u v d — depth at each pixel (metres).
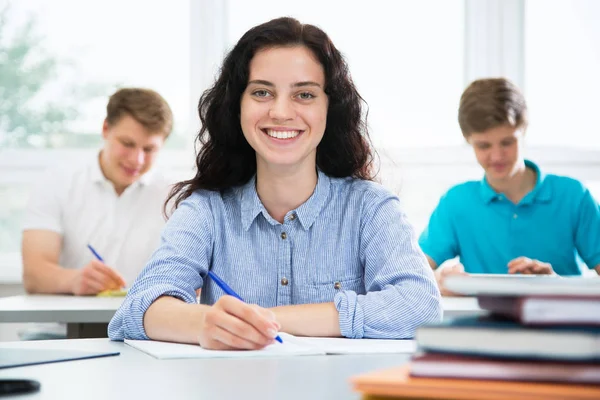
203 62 4.00
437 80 3.91
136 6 4.01
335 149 1.83
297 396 0.85
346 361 1.12
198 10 4.00
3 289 3.91
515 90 2.95
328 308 1.47
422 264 1.63
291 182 1.74
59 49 4.02
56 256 3.19
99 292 2.83
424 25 3.90
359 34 3.91
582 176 3.87
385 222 1.72
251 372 1.02
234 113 1.78
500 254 3.10
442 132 3.90
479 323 0.73
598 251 3.04
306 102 1.71
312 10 3.95
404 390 0.69
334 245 1.75
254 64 1.72
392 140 3.91
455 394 0.67
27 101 4.02
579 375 0.67
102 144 4.02
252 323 1.22
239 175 1.81
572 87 3.90
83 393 0.88
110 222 3.25
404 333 1.47
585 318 0.69
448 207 3.20
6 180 3.97
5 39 4.02
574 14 3.89
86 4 4.01
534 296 0.70
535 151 3.89
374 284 1.63
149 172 3.33
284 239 1.74
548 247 3.06
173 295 1.51
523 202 3.07
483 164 3.00
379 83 3.91
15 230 3.99
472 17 3.90
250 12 4.00
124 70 4.02
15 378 0.94
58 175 3.28
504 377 0.69
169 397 0.85
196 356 1.17
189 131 4.00
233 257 1.74
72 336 2.35
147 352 1.21
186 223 1.72
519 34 3.91
